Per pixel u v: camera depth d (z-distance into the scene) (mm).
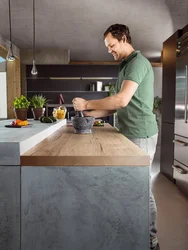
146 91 1759
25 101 2717
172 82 3816
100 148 1285
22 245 1114
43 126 2039
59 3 4492
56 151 1198
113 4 4547
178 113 3559
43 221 1111
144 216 1108
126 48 1876
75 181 1104
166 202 3012
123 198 1106
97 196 1108
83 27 5852
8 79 7762
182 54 3346
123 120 1858
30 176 1100
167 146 4094
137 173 1099
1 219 1109
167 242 2096
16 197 1104
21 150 1113
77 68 8039
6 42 6801
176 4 4535
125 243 1117
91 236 1119
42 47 7816
